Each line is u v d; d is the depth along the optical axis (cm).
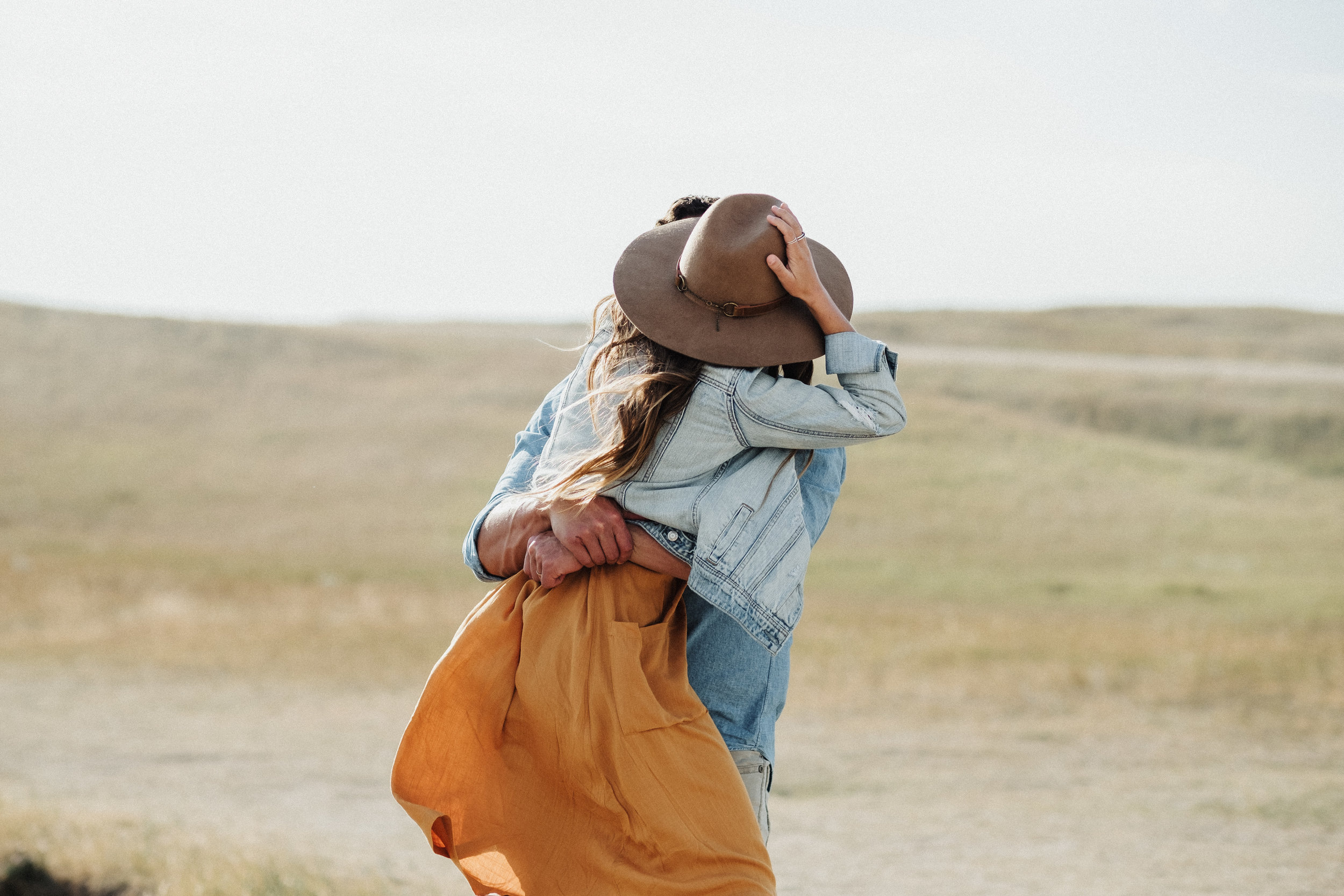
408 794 231
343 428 4569
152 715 1363
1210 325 8050
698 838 214
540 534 235
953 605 2428
